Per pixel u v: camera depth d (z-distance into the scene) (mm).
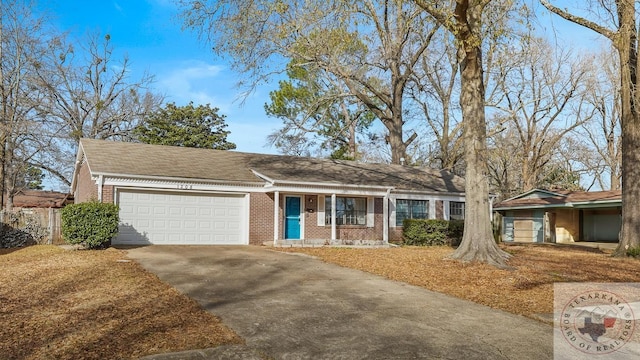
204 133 41531
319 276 11016
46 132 29750
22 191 38750
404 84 28797
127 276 10211
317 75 21016
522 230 32375
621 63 16578
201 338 6035
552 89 35688
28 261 12875
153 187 17766
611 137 39375
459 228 21922
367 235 22250
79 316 7016
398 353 5609
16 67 27797
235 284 9789
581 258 16391
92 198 16609
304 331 6461
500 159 43906
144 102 38281
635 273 12562
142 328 6422
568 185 45469
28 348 5594
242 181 19328
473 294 9383
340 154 36938
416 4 12867
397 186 23141
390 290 9609
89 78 35875
